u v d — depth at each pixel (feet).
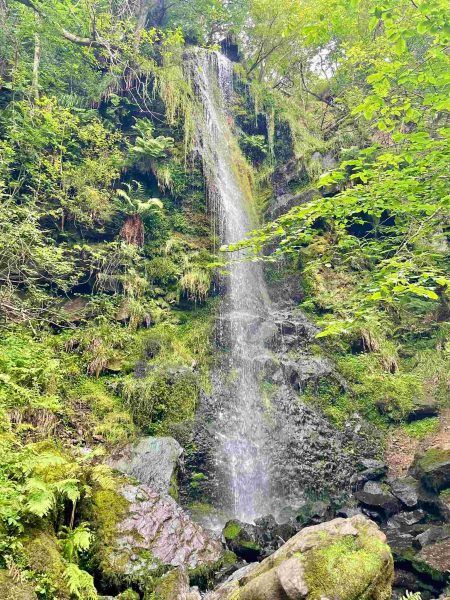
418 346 33.55
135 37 38.04
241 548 15.35
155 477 18.54
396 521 20.21
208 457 23.34
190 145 37.68
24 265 23.99
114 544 12.50
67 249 28.84
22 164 28.71
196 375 26.84
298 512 21.35
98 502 13.37
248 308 35.45
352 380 31.14
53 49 37.52
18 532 9.57
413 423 28.50
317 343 32.68
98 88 36.68
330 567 7.42
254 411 27.99
